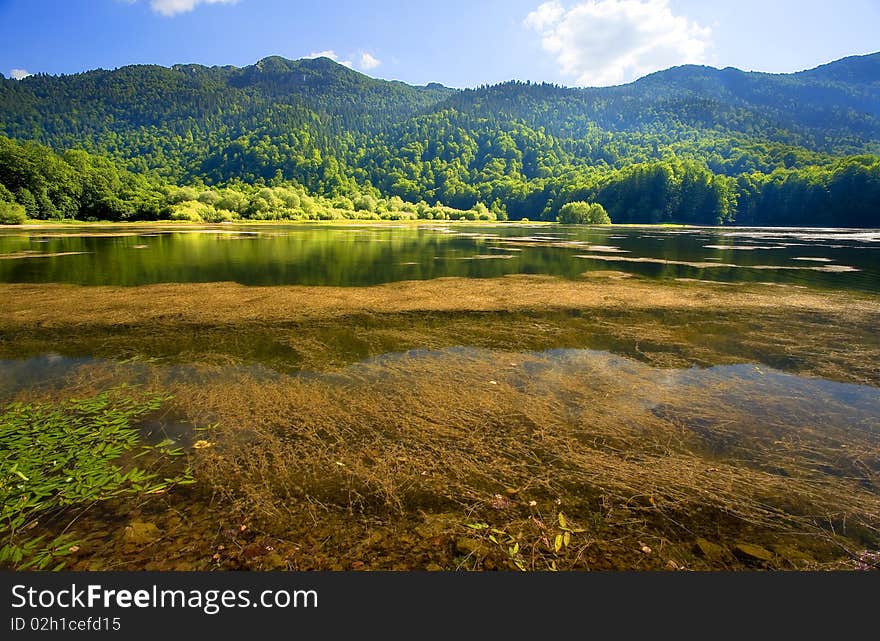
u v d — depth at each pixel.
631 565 3.52
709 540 3.78
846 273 20.06
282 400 6.26
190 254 26.66
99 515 3.90
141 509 3.98
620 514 4.05
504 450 5.06
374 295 14.14
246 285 15.83
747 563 3.56
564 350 8.73
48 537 3.65
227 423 5.57
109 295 13.72
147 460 4.73
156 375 7.16
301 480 4.44
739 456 5.04
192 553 3.52
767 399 6.54
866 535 3.86
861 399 6.58
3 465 4.58
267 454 4.89
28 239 37.75
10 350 8.41
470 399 6.38
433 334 9.78
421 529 3.82
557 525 3.90
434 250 31.12
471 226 85.19
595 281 17.34
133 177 106.31
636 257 26.95
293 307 12.30
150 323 10.46
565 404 6.28
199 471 4.55
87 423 5.54
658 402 6.39
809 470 4.78
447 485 4.41
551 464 4.81
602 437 5.39
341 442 5.17
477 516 3.98
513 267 21.69
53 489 4.21
